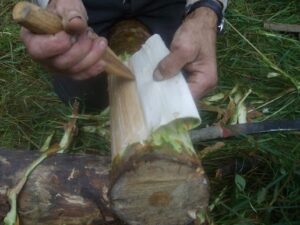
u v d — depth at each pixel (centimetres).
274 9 92
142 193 42
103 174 50
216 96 69
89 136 66
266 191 58
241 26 87
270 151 62
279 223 56
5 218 49
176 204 43
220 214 58
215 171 62
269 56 82
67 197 49
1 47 84
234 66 80
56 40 39
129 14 63
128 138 43
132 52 54
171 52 47
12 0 92
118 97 47
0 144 70
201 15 53
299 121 60
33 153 52
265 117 69
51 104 75
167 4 64
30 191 49
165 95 44
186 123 44
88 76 43
